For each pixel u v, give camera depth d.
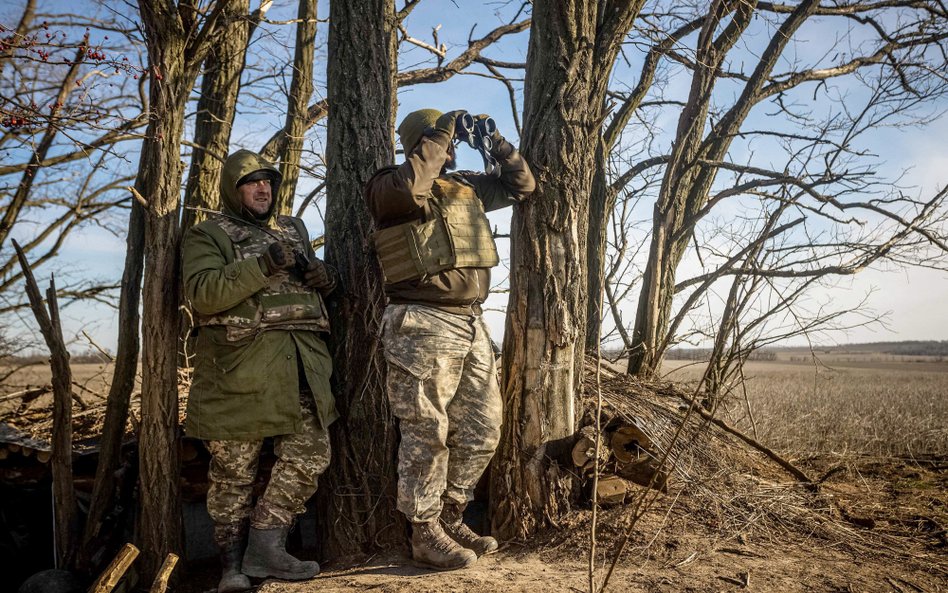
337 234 4.04
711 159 6.53
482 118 3.46
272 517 3.47
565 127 3.77
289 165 7.19
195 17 4.12
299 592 3.19
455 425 3.52
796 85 6.75
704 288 5.65
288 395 3.45
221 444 3.45
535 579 3.15
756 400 9.24
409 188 3.20
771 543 3.72
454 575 3.25
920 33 6.84
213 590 3.73
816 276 5.35
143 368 3.86
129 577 3.80
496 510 3.84
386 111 4.25
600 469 4.03
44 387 5.73
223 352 3.45
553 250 3.78
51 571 3.88
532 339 3.79
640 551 3.48
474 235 3.45
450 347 3.37
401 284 3.41
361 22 4.13
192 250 3.54
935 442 6.84
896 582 3.23
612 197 6.68
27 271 4.04
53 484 4.09
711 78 5.67
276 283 3.54
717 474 4.24
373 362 3.90
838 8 6.94
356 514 3.83
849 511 4.29
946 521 4.18
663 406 4.50
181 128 3.99
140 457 3.86
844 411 8.61
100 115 3.91
